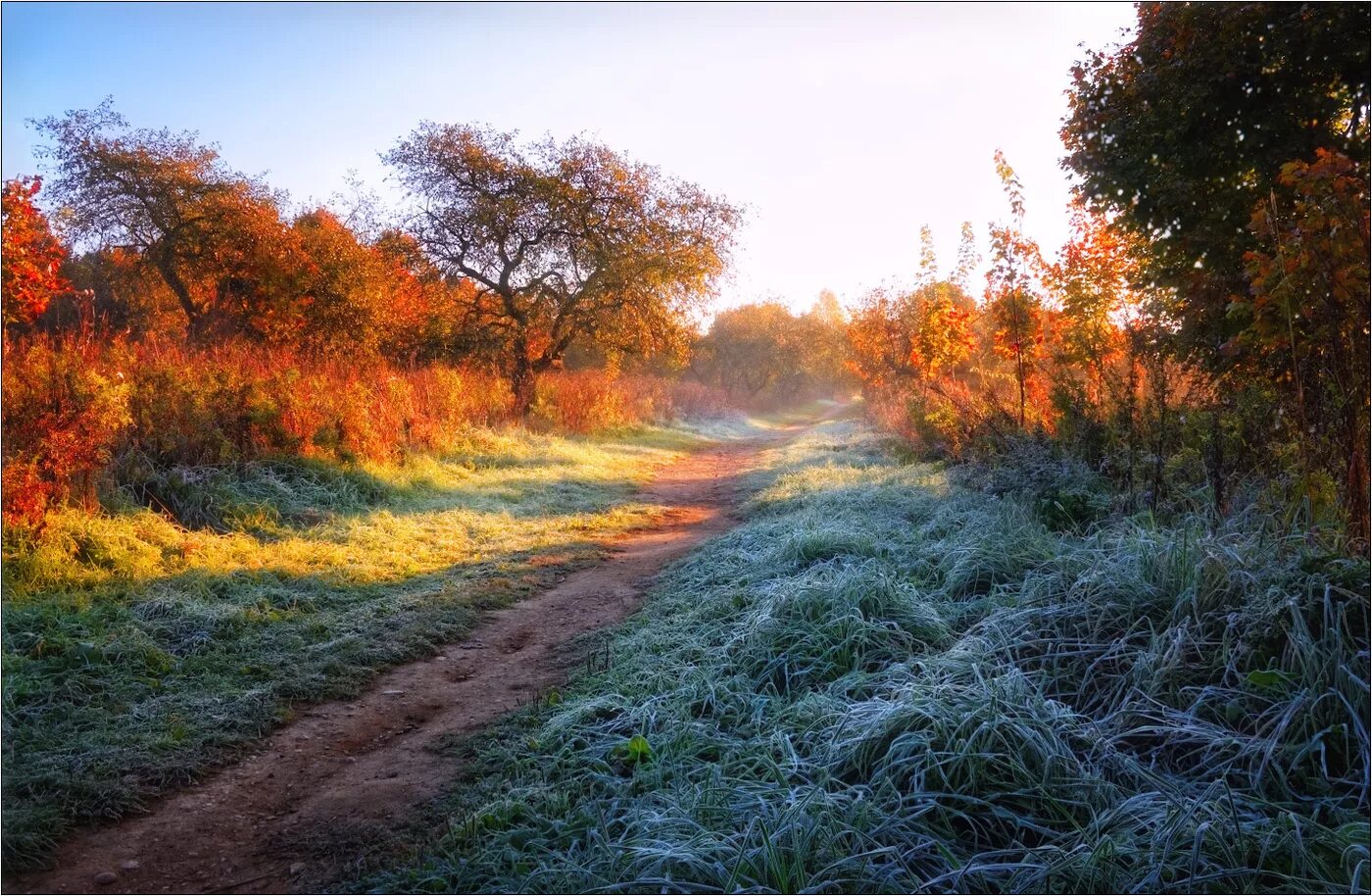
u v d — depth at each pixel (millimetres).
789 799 3127
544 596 6934
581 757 3783
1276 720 3414
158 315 22906
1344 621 3719
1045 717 3559
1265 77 8656
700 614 5719
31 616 5270
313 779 3895
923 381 15039
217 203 21625
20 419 6910
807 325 54375
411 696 4863
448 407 15109
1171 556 4676
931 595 5453
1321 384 5453
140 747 3992
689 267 22281
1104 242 10711
